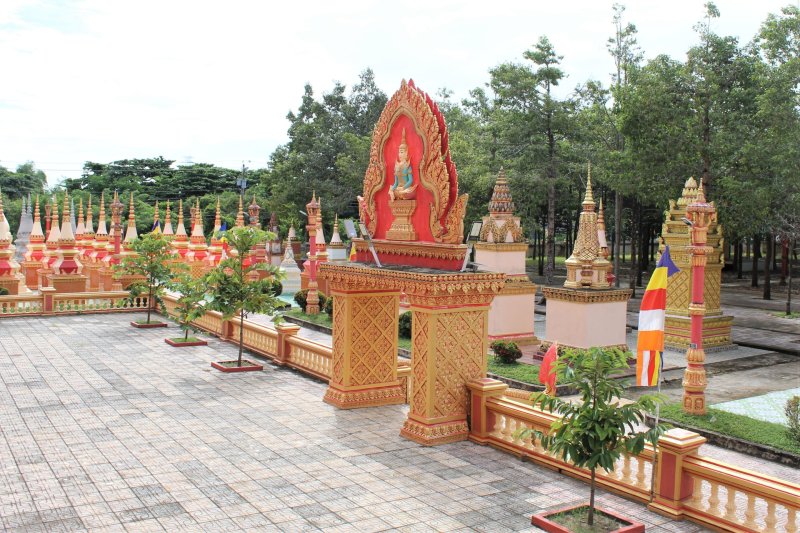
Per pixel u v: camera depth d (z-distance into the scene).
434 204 13.66
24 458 12.04
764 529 9.12
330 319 30.89
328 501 10.33
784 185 29.39
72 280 34.97
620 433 9.05
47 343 23.14
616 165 34.34
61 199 75.88
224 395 16.70
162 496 10.44
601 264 23.30
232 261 19.77
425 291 12.75
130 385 17.56
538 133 42.25
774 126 28.59
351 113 66.25
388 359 16.12
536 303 39.00
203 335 24.53
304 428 14.03
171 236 43.00
